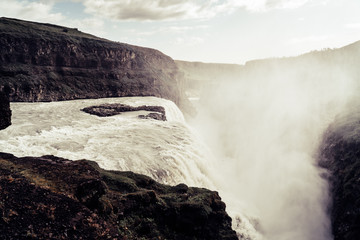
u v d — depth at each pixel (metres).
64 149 29.95
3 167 9.85
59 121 43.16
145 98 79.19
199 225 13.14
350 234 27.50
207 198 15.34
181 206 13.58
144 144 35.97
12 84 53.50
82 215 8.79
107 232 8.96
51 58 65.94
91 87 71.56
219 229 14.16
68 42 69.38
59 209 8.49
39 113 47.28
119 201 11.98
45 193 8.86
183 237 12.55
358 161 32.25
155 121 50.97
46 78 62.38
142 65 99.38
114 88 76.56
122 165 27.39
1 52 56.47
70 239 7.83
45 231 7.60
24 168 10.20
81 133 37.81
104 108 55.00
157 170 28.62
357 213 27.73
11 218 7.46
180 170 31.02
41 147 29.45
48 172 10.23
